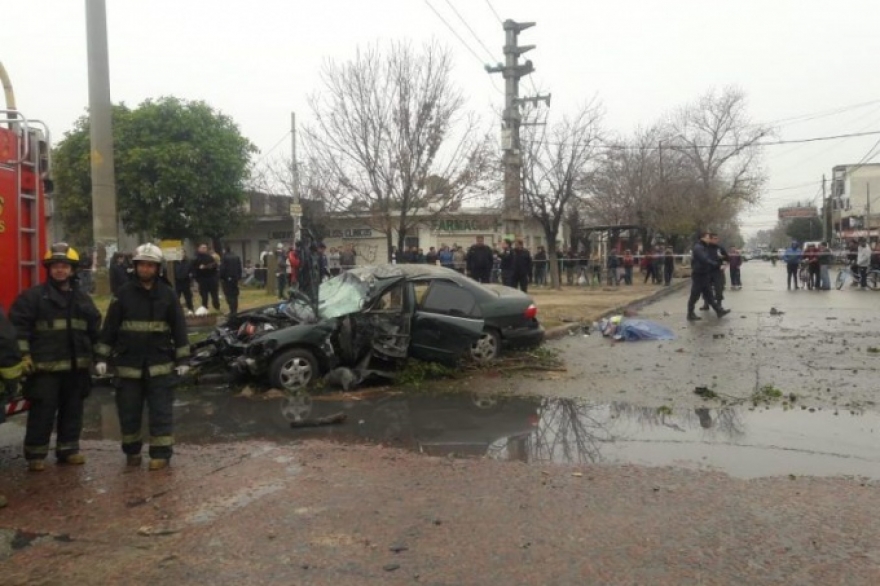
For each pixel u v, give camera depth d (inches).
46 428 225.8
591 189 1320.1
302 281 411.2
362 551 160.2
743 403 309.4
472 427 277.9
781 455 234.2
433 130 676.1
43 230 241.8
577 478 210.1
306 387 351.9
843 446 243.9
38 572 153.9
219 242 1395.2
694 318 629.6
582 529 170.7
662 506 185.5
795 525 171.6
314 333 349.1
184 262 638.5
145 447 257.1
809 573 147.1
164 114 1286.9
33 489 208.8
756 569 148.9
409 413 303.6
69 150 1277.1
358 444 253.9
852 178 2987.2
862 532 167.2
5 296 224.8
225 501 193.9
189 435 271.9
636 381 361.7
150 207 1274.6
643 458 232.5
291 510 185.8
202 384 368.8
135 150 1234.0
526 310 426.6
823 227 3321.9
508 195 870.4
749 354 431.8
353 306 363.6
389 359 362.9
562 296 919.0
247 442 258.2
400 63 669.9
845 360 403.9
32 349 221.1
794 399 313.6
